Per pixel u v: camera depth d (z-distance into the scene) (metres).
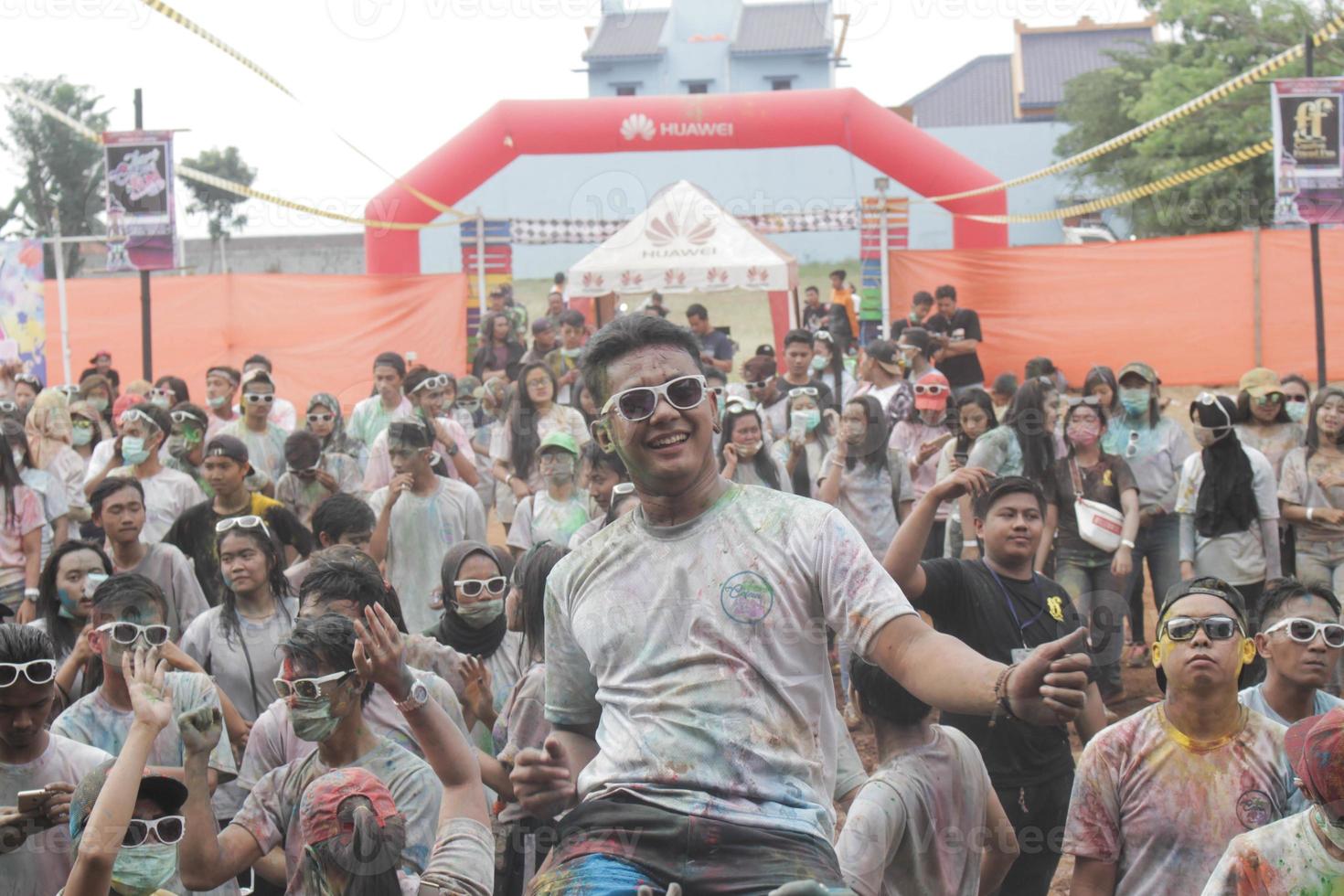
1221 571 6.78
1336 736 2.85
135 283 15.48
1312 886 2.90
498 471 7.64
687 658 2.49
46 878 3.55
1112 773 3.48
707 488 2.60
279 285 14.70
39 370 14.97
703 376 2.60
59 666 4.98
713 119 13.86
